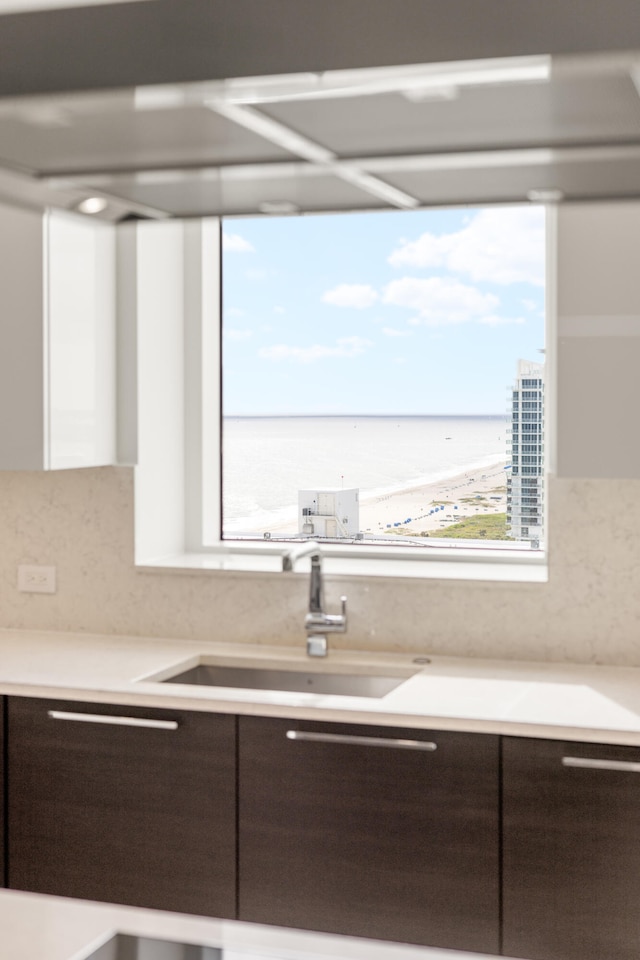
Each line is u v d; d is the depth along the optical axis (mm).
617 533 2910
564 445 2574
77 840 2742
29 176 751
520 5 446
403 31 467
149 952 1197
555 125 573
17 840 2797
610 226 2469
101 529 3395
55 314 3023
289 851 2562
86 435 3203
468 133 595
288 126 595
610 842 2324
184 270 3590
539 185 703
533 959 2387
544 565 3248
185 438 3619
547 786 2357
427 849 2455
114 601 3393
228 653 3123
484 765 2404
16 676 2812
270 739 2564
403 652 3107
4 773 2803
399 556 3400
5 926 1290
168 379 3516
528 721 2348
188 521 3627
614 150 616
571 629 2955
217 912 2627
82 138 647
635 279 2467
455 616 3053
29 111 589
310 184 742
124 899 2705
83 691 2703
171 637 3336
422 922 2465
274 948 1212
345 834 2518
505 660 3012
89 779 2725
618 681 2734
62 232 3043
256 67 509
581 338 2533
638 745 2279
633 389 2512
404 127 588
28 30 498
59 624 3457
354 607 3139
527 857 2381
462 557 3324
